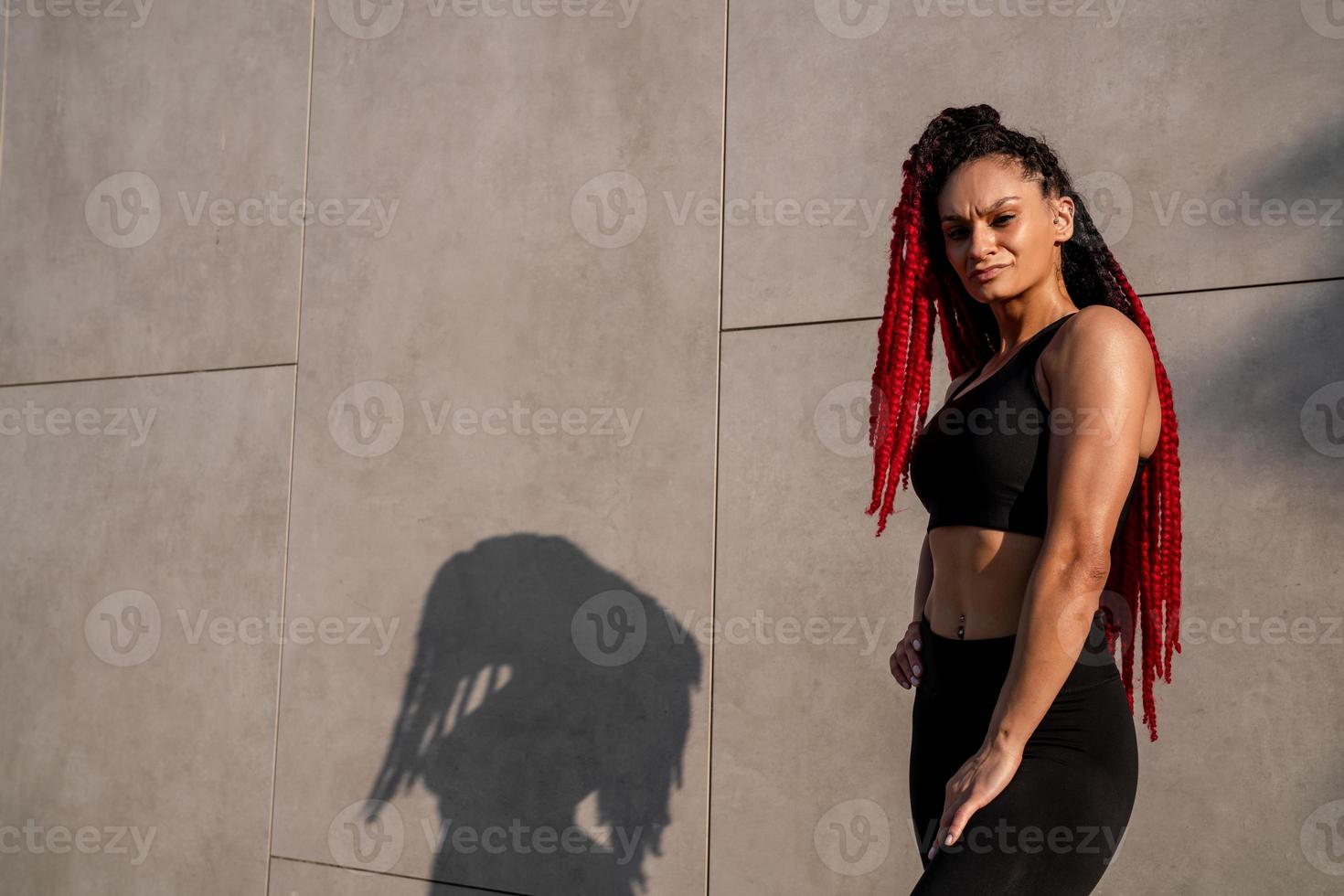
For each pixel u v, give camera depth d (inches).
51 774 126.1
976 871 48.9
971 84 87.5
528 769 100.5
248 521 117.2
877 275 90.0
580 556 100.2
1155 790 76.9
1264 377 76.0
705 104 98.5
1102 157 82.2
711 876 91.7
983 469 55.6
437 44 112.0
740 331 95.3
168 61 128.0
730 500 94.4
